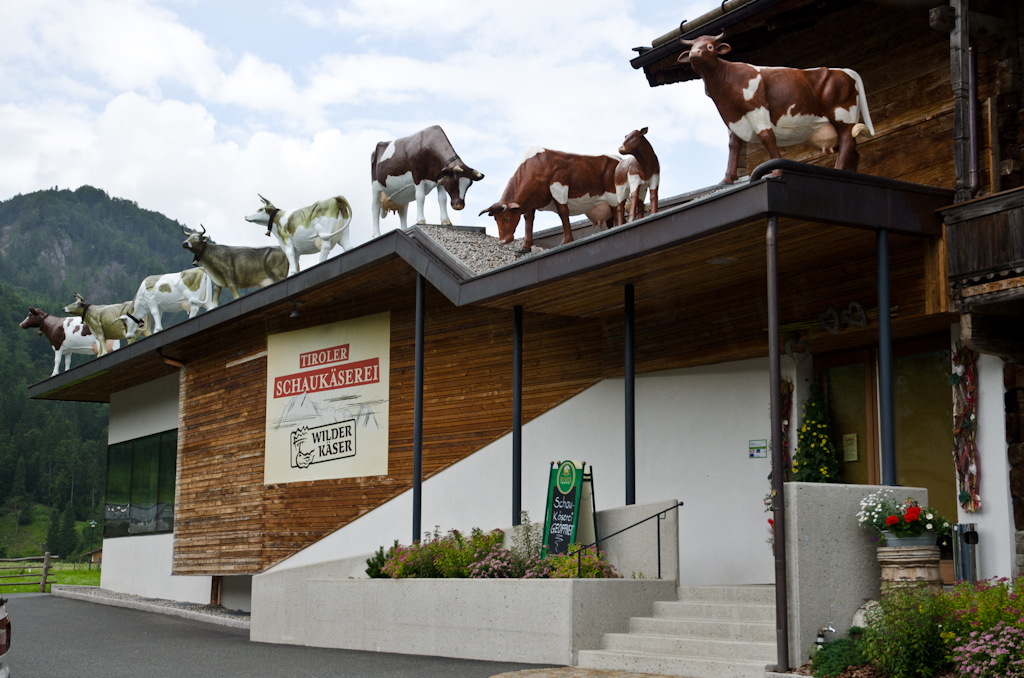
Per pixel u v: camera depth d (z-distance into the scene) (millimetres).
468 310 15469
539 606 9758
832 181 8961
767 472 12125
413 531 13125
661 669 8641
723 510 12477
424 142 17016
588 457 13898
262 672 9719
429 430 15570
